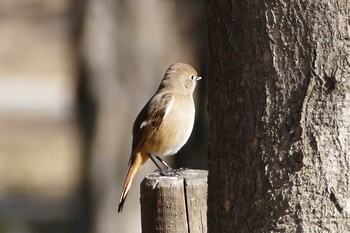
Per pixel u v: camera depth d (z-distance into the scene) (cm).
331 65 601
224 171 645
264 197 614
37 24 2533
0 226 2870
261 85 619
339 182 598
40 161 3869
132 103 2033
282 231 607
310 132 602
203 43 1994
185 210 773
